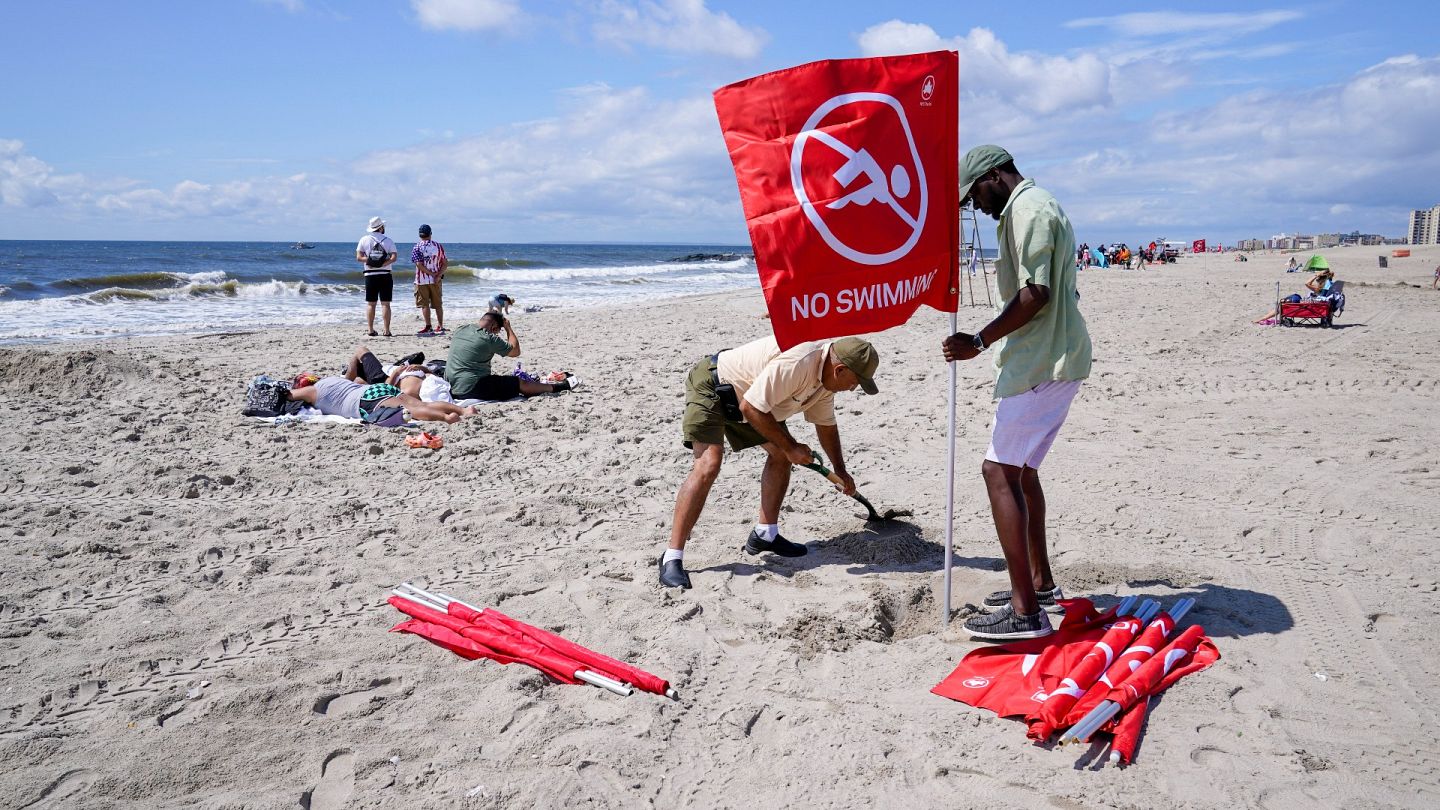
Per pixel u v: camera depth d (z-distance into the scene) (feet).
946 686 10.77
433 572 14.52
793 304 10.89
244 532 16.22
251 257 158.51
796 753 9.50
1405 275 84.69
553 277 125.49
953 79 11.47
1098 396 27.81
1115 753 9.29
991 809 8.52
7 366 28.25
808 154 10.81
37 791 8.71
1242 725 9.80
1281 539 15.49
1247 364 33.14
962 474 20.12
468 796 8.74
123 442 22.09
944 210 11.59
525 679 10.82
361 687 10.80
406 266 120.78
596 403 27.94
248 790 8.83
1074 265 11.46
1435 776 8.88
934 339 42.68
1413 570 13.99
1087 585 13.74
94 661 11.30
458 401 28.45
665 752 9.53
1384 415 24.36
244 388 29.45
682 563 14.23
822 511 17.72
